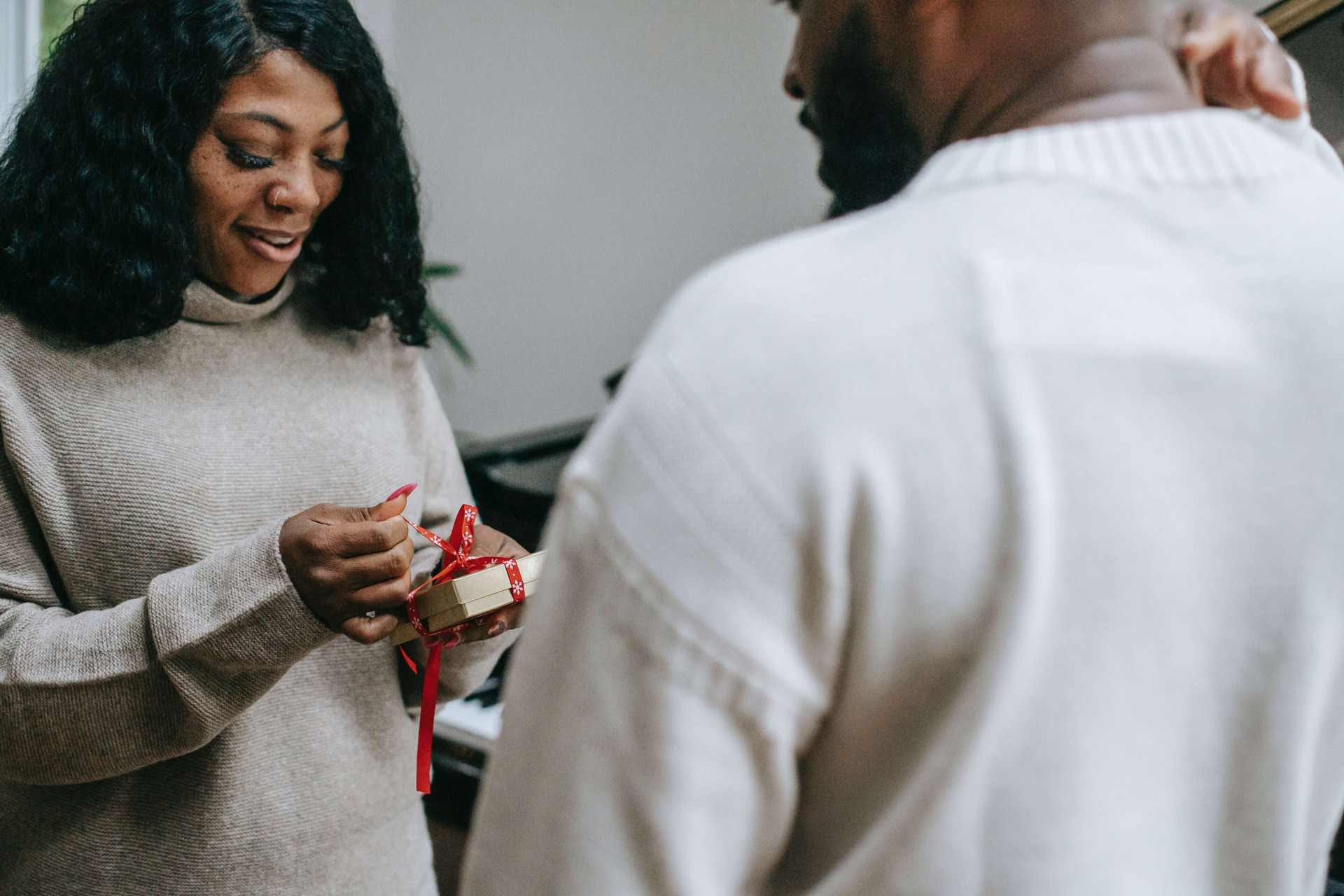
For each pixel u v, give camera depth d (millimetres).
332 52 958
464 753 1724
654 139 2770
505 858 422
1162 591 378
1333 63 1410
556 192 2957
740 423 369
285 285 1084
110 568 954
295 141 958
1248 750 411
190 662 852
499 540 1132
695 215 2760
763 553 367
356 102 1014
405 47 3121
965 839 392
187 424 988
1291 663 401
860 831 416
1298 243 407
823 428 364
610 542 387
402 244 1120
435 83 3092
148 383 981
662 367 388
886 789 406
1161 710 396
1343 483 398
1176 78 450
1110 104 430
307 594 845
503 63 2955
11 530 949
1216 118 433
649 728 376
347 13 1000
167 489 954
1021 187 404
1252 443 386
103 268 912
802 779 429
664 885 378
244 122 928
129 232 916
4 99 2646
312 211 997
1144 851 405
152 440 960
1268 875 427
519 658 430
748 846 395
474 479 2068
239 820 963
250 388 1042
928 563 365
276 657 852
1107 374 372
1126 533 369
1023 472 357
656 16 2682
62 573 958
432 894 1159
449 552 1017
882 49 476
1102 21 440
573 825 392
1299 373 390
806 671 379
